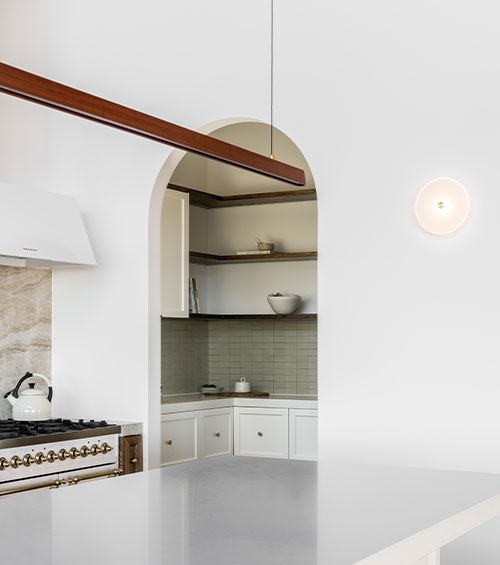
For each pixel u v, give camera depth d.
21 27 4.81
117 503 2.12
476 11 3.60
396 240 3.71
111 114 2.52
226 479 2.49
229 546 1.66
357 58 3.84
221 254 6.38
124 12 4.48
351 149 3.84
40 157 4.69
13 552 1.61
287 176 3.45
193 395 6.00
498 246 3.50
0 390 4.45
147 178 4.36
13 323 4.52
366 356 3.75
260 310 6.18
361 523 1.87
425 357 3.63
